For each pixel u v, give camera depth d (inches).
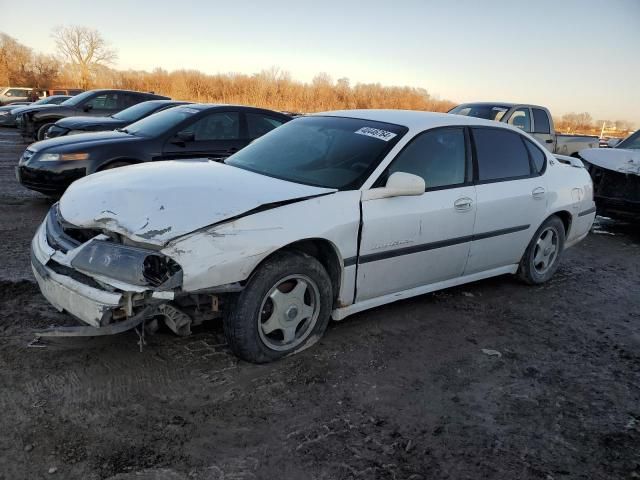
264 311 126.3
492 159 177.0
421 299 181.0
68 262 114.9
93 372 119.3
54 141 273.9
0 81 2251.5
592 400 125.9
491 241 175.3
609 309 188.1
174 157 279.9
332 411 112.7
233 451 98.0
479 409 118.3
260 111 312.8
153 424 103.4
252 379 122.0
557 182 199.6
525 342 154.9
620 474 100.2
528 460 102.1
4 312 144.6
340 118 174.2
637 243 299.0
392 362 135.9
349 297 141.7
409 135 154.6
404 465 98.0
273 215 122.0
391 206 143.2
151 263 107.5
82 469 90.2
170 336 138.2
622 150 311.1
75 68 2363.4
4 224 239.6
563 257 254.7
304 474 93.7
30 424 100.2
